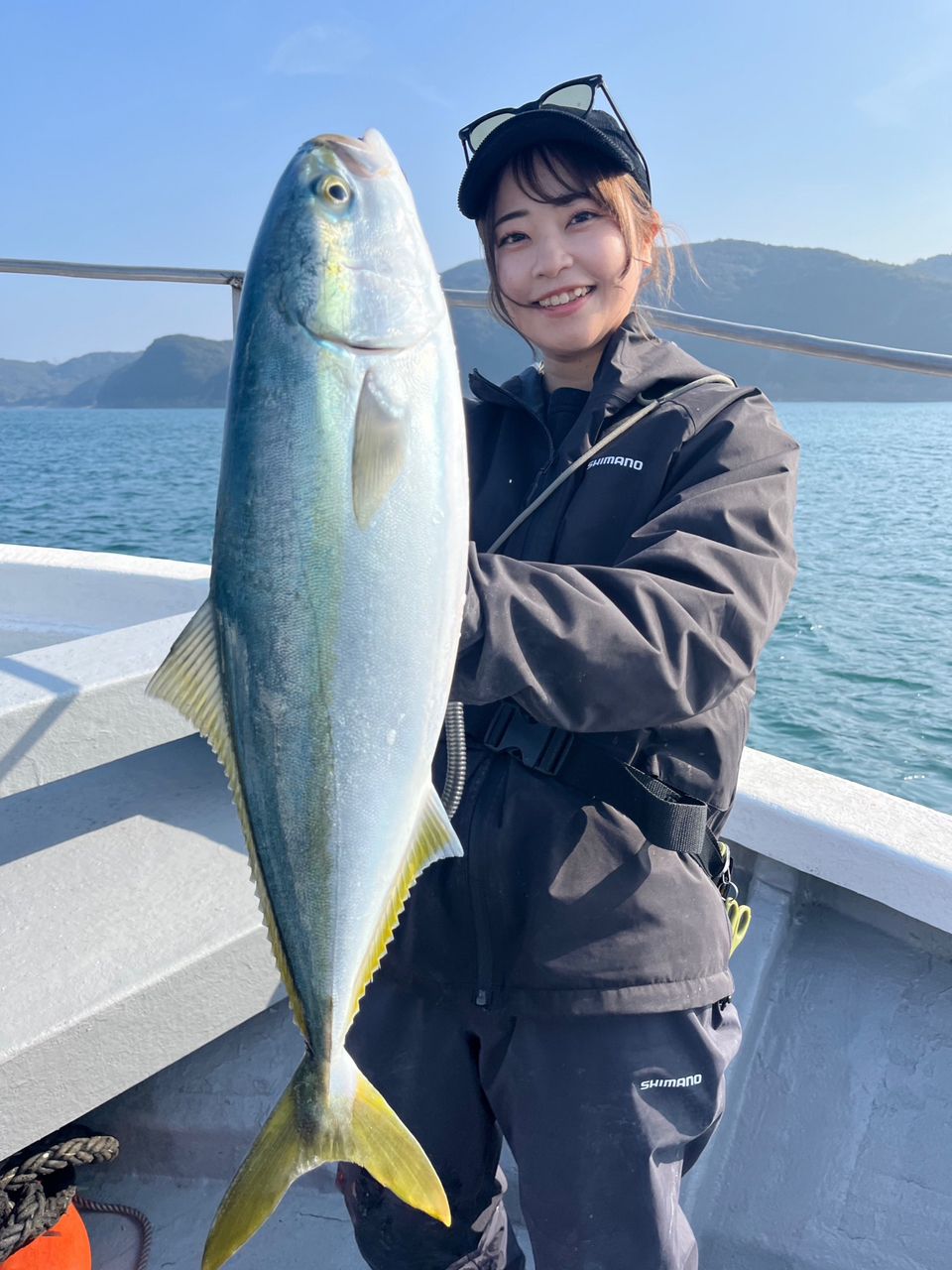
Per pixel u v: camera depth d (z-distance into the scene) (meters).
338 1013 1.31
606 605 1.19
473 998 1.44
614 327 1.62
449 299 2.74
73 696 1.74
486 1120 1.61
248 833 1.31
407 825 1.26
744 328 2.42
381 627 1.20
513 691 1.20
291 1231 2.00
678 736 1.38
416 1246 1.64
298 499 1.19
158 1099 2.07
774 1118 2.02
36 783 1.74
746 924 1.81
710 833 1.45
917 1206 1.85
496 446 1.76
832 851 2.24
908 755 6.81
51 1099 1.58
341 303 1.18
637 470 1.46
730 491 1.35
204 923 1.78
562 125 1.47
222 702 1.29
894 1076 2.05
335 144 1.23
